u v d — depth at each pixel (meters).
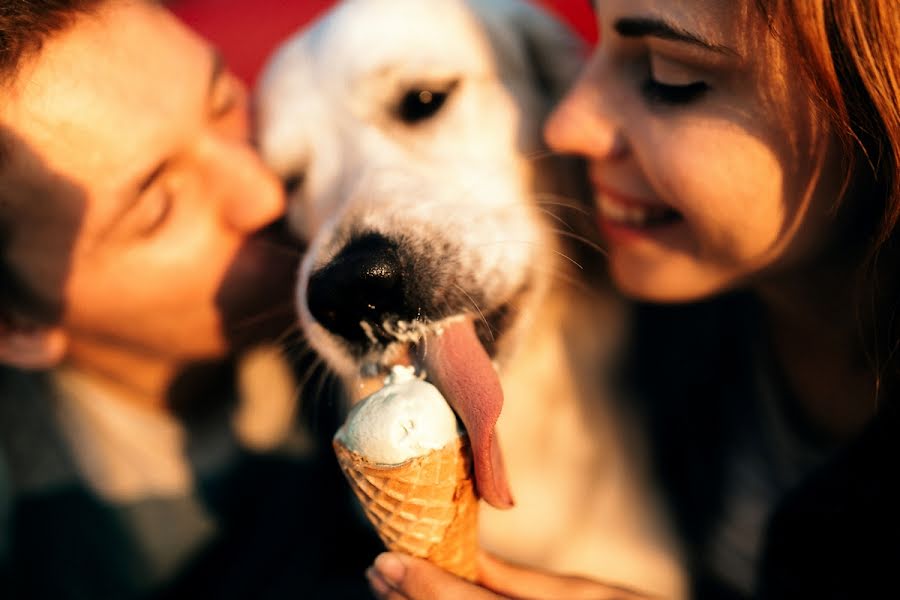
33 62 0.52
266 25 0.93
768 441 0.63
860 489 0.52
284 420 0.71
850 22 0.42
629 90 0.50
